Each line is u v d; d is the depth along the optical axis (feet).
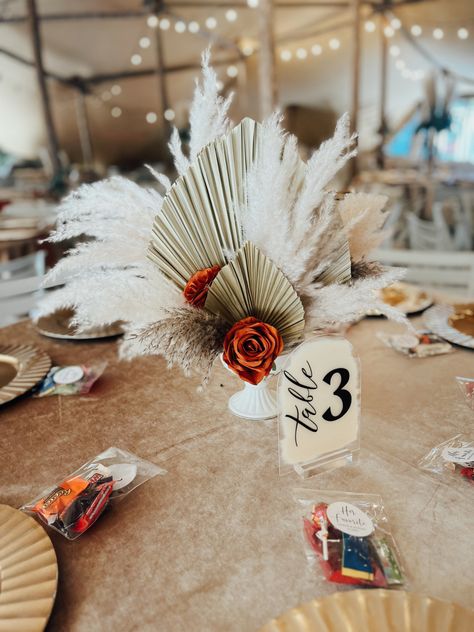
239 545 1.89
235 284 2.19
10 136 30.17
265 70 12.57
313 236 2.20
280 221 2.10
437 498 2.12
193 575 1.76
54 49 23.57
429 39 24.80
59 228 2.47
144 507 2.11
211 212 2.30
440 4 21.04
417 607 1.48
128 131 32.30
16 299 4.96
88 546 1.90
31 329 4.38
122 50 24.59
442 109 21.68
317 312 2.29
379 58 27.35
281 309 2.23
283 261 2.17
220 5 20.92
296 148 2.21
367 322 4.24
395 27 24.31
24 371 3.40
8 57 23.85
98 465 2.31
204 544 1.90
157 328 2.10
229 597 1.66
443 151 35.73
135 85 28.25
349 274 2.37
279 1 21.62
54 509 2.02
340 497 2.13
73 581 1.74
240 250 2.09
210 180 2.23
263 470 2.35
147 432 2.72
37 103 27.73
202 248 2.38
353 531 1.87
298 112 33.04
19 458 2.51
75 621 1.58
